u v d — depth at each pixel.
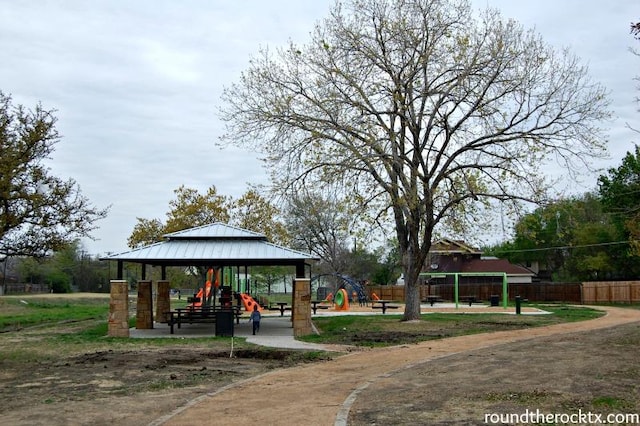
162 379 13.18
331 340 20.67
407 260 28.09
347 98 25.53
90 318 35.62
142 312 26.81
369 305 49.41
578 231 59.09
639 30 12.94
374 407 9.51
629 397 9.38
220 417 9.30
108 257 23.64
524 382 10.86
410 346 18.22
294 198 28.59
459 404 9.37
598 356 13.72
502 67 25.58
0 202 17.17
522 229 26.61
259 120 25.84
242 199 49.62
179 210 48.44
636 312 34.53
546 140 25.86
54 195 18.28
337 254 64.12
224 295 30.03
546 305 46.56
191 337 22.45
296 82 26.20
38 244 19.03
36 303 54.28
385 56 26.23
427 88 26.36
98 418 9.51
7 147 17.33
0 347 19.88
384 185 25.48
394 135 25.28
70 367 15.25
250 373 13.90
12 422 9.32
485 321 27.30
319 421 8.78
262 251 24.52
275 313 38.44
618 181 46.25
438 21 25.98
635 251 16.36
